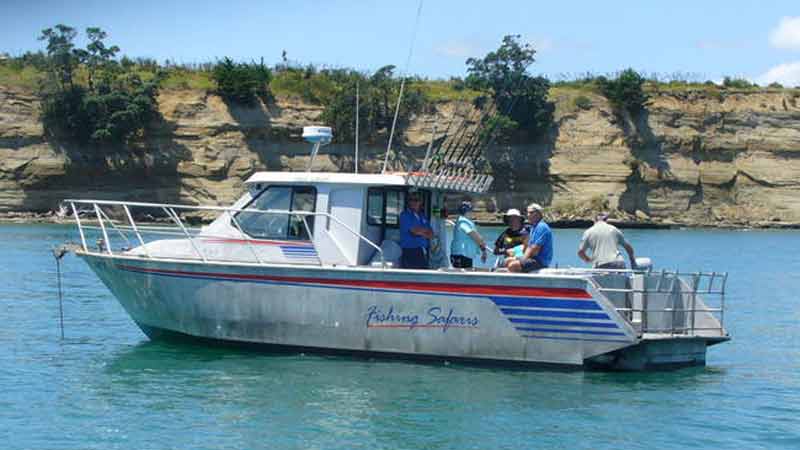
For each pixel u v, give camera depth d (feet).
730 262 138.72
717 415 41.83
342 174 49.75
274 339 48.55
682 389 46.01
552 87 268.21
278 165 233.35
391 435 38.17
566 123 255.50
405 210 49.49
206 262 48.88
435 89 248.32
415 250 48.98
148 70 248.73
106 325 63.16
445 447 36.99
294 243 49.88
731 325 71.72
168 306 50.31
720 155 265.34
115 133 222.48
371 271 46.88
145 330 52.60
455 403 42.06
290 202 50.26
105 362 49.70
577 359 45.68
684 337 48.08
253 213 50.75
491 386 44.47
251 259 50.26
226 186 228.02
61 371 47.85
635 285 47.73
